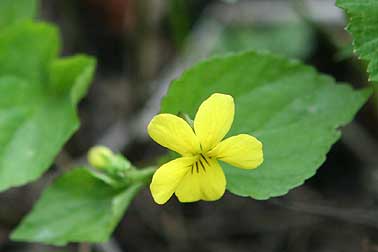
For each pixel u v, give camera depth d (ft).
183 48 0.91
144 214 0.88
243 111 0.70
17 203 0.88
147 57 0.92
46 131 0.76
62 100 0.78
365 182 0.86
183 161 0.61
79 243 0.84
